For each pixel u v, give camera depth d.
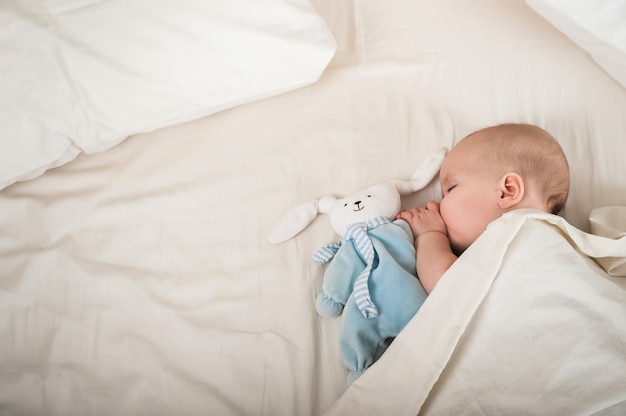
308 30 0.92
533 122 1.01
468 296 0.66
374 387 0.68
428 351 0.66
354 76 1.08
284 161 0.96
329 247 0.83
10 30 0.78
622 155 0.95
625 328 0.62
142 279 0.82
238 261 0.84
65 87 0.83
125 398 0.72
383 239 0.81
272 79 0.96
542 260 0.67
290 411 0.71
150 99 0.89
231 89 0.94
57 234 0.87
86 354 0.76
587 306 0.64
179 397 0.72
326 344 0.77
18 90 0.81
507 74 1.08
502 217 0.71
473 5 1.18
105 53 0.83
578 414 0.59
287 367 0.74
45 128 0.85
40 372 0.74
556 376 0.62
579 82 1.05
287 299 0.81
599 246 0.69
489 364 0.64
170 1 0.83
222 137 0.99
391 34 1.16
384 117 1.02
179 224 0.89
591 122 1.00
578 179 0.93
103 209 0.89
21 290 0.80
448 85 1.07
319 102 1.04
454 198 0.84
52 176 0.93
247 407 0.71
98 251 0.85
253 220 0.89
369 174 0.95
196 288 0.81
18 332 0.77
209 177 0.94
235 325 0.78
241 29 0.87
